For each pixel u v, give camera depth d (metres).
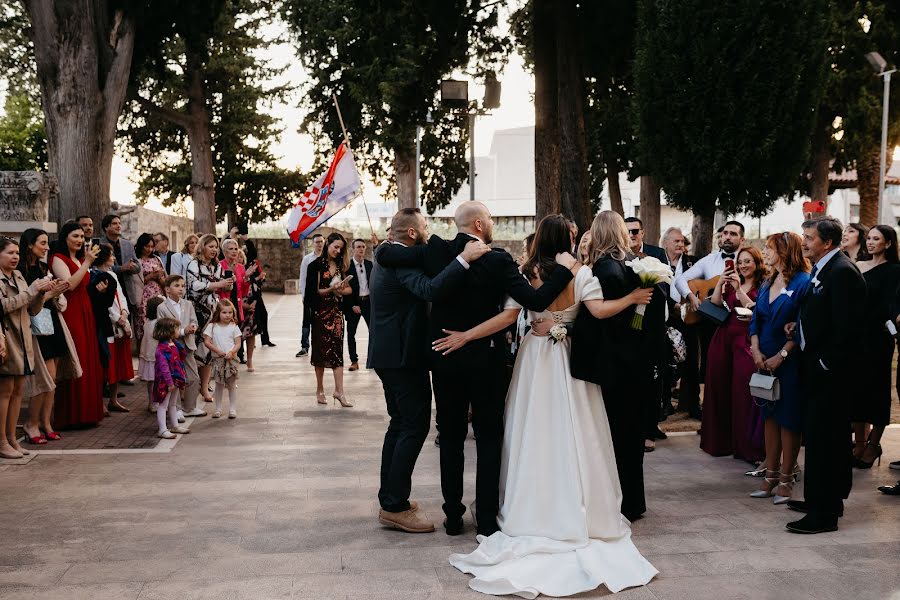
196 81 28.42
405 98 19.42
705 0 9.36
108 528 5.14
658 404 7.24
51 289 6.94
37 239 7.43
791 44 9.28
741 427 6.85
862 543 4.93
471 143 11.91
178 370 7.92
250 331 12.28
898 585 4.28
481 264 4.85
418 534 5.09
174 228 30.53
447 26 14.67
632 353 5.03
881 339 6.67
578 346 4.91
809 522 5.12
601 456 4.84
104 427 8.27
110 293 8.92
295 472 6.56
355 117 25.53
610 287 4.92
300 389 10.71
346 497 5.88
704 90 9.44
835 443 5.10
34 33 14.13
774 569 4.50
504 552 4.48
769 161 9.55
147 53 16.00
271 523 5.28
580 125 13.27
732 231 8.01
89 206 14.28
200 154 29.06
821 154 21.03
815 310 5.13
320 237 12.23
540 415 4.88
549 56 13.82
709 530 5.18
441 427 5.08
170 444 7.53
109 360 8.98
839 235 5.20
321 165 28.98
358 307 12.42
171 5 15.17
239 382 11.30
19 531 5.08
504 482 5.14
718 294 7.12
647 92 9.87
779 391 5.69
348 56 23.83
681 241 8.56
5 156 25.78
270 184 32.34
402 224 5.24
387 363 5.07
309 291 9.53
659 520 5.39
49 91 14.21
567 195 13.35
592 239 5.29
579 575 4.34
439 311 4.94
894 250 6.73
